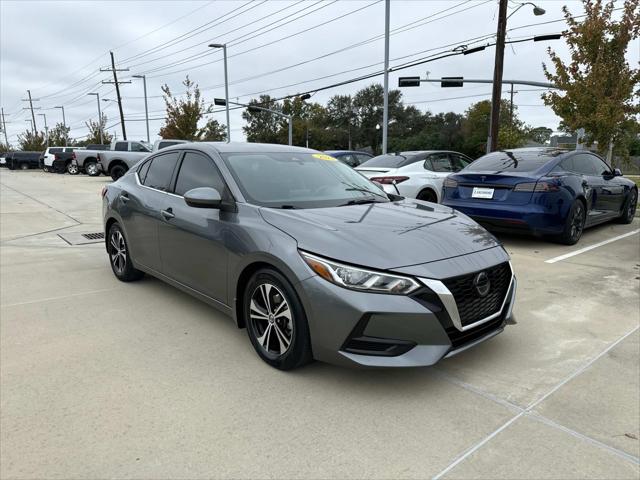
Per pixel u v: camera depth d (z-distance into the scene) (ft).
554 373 10.28
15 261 20.68
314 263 9.19
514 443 7.89
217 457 7.54
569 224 22.27
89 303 14.89
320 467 7.32
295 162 13.71
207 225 11.88
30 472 7.17
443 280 8.95
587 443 7.89
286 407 8.96
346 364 9.00
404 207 12.31
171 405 9.02
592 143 44.55
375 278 8.74
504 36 49.55
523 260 20.10
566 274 17.93
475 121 230.07
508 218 21.50
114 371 10.37
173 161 14.47
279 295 10.07
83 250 23.18
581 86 42.83
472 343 9.55
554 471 7.22
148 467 7.30
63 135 263.29
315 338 9.25
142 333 12.49
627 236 25.64
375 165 29.60
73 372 10.33
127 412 8.79
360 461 7.46
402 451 7.69
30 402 9.11
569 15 43.98
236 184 11.82
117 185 16.96
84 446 7.79
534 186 20.98
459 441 7.95
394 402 9.14
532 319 13.41
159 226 13.89
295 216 10.51
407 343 8.76
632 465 7.35
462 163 32.07
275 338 10.40
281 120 287.07
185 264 12.96
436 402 9.14
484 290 9.66
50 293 15.96
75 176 95.96
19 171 133.18
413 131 310.04
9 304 14.82
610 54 41.68
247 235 10.61
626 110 41.98
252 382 9.87
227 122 108.47
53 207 40.86
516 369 10.46
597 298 15.19
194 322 13.26
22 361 10.84
